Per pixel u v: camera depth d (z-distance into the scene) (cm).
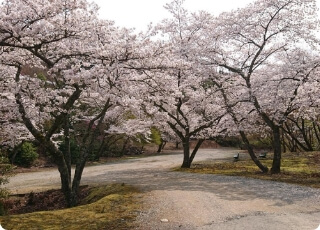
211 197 877
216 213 711
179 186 1077
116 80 977
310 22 1295
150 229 607
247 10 1333
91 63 1022
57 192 1146
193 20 1731
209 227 612
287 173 1334
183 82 1606
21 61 971
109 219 680
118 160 2353
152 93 1187
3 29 764
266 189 988
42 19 798
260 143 2984
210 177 1289
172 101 1383
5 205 984
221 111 1518
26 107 977
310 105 1325
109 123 2186
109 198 883
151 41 962
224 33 1366
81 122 2342
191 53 1484
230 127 1520
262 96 1335
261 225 618
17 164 1858
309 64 1255
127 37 948
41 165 1953
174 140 2752
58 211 755
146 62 982
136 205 804
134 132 2080
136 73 1090
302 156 1967
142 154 2891
